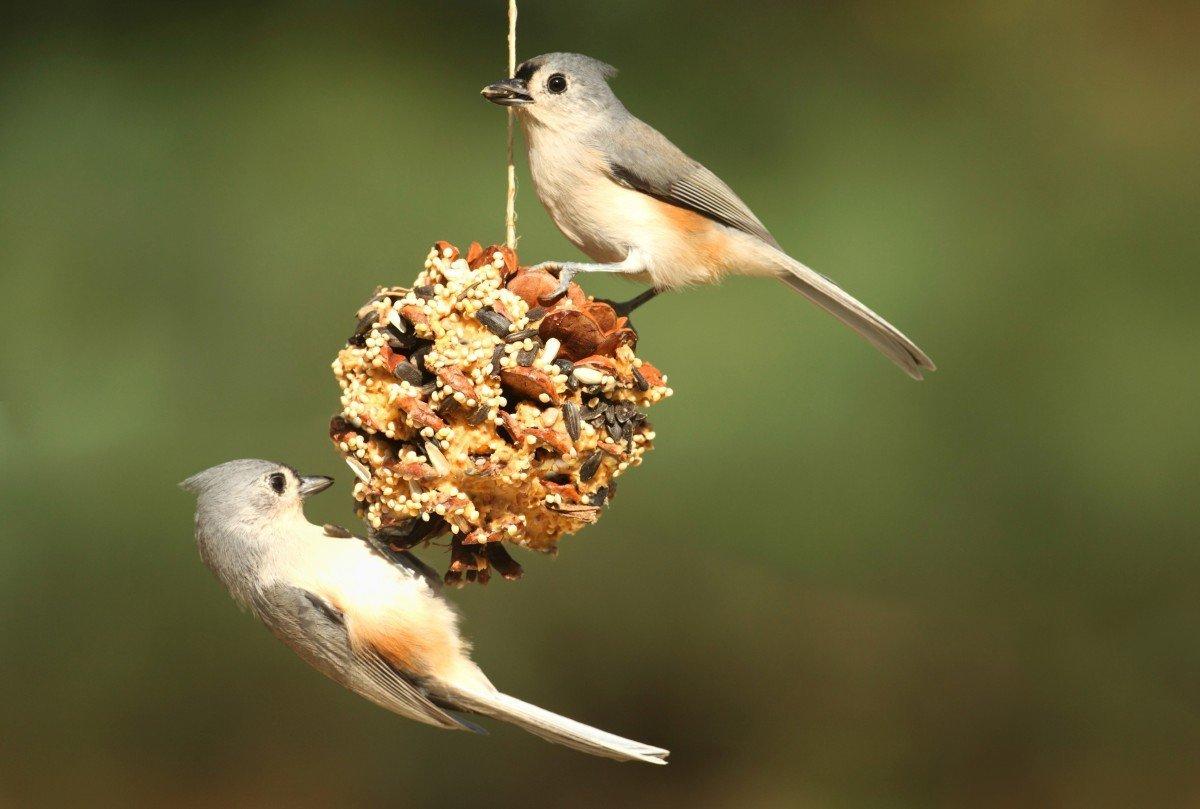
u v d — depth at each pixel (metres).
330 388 14.77
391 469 7.24
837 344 14.54
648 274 8.92
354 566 7.74
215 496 7.80
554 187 8.85
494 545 7.72
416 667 7.64
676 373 14.45
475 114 14.90
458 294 7.24
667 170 8.87
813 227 14.51
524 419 7.16
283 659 15.77
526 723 7.53
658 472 14.61
